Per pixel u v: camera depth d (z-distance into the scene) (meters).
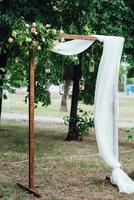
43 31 9.91
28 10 14.38
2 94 15.78
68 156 14.79
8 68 20.80
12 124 24.89
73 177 11.65
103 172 12.29
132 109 38.34
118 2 15.56
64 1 14.65
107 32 15.73
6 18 13.90
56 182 11.07
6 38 14.18
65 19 14.94
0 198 9.56
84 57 15.93
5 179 11.34
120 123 27.12
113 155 10.55
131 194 10.13
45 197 9.75
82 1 14.52
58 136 19.89
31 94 10.08
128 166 13.41
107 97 10.44
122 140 19.33
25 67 19.95
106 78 10.43
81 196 9.88
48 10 14.80
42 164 13.30
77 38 10.30
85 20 14.86
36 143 17.53
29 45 9.91
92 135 20.47
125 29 16.28
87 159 14.29
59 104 43.09
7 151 15.52
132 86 61.09
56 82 15.93
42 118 28.80
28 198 9.66
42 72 15.86
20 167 12.84
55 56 15.38
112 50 10.46
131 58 17.02
